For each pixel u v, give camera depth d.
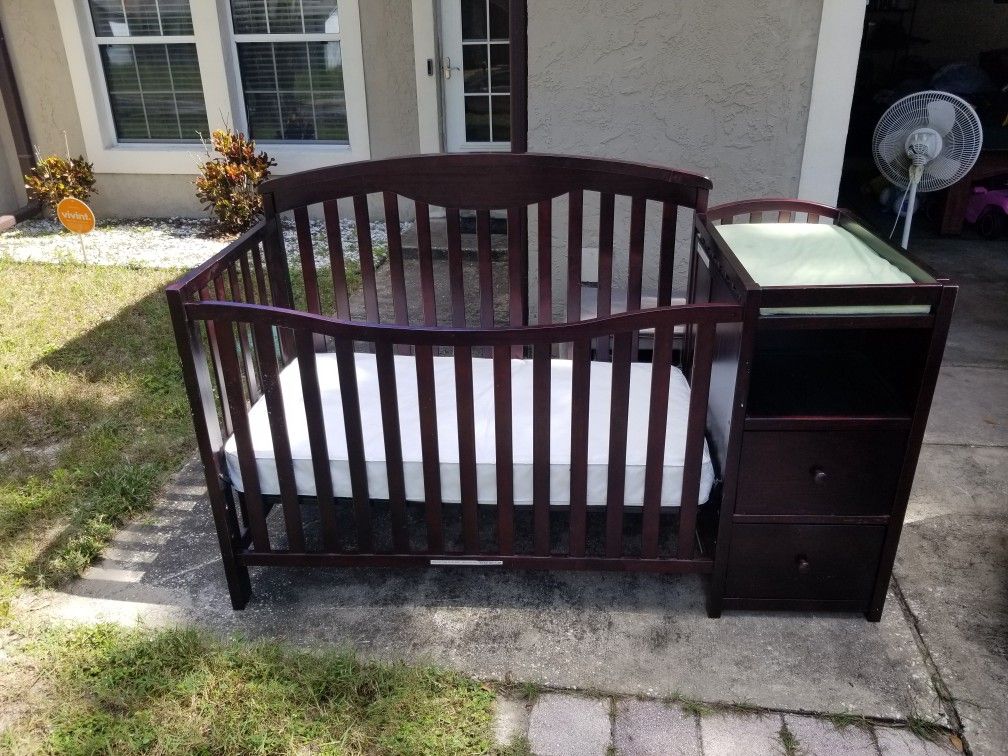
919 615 2.22
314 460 2.14
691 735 1.86
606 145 3.42
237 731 1.87
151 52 6.04
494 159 2.59
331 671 2.02
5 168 6.36
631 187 2.57
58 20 5.90
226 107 6.03
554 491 2.17
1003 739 1.84
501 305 4.54
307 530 2.65
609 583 2.37
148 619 2.26
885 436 1.98
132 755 1.83
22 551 2.51
